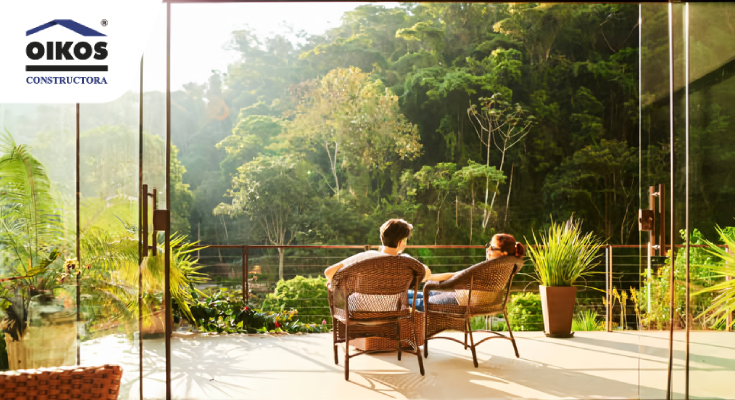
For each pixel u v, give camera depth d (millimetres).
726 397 2520
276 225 16344
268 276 15766
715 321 2537
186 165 16641
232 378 3094
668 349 2582
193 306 4723
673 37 2617
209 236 16391
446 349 3842
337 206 16391
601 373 3174
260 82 17109
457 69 16984
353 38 17359
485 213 16203
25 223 2621
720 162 2588
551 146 16250
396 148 16531
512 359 3529
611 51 16156
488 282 3389
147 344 2533
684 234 2588
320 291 13406
